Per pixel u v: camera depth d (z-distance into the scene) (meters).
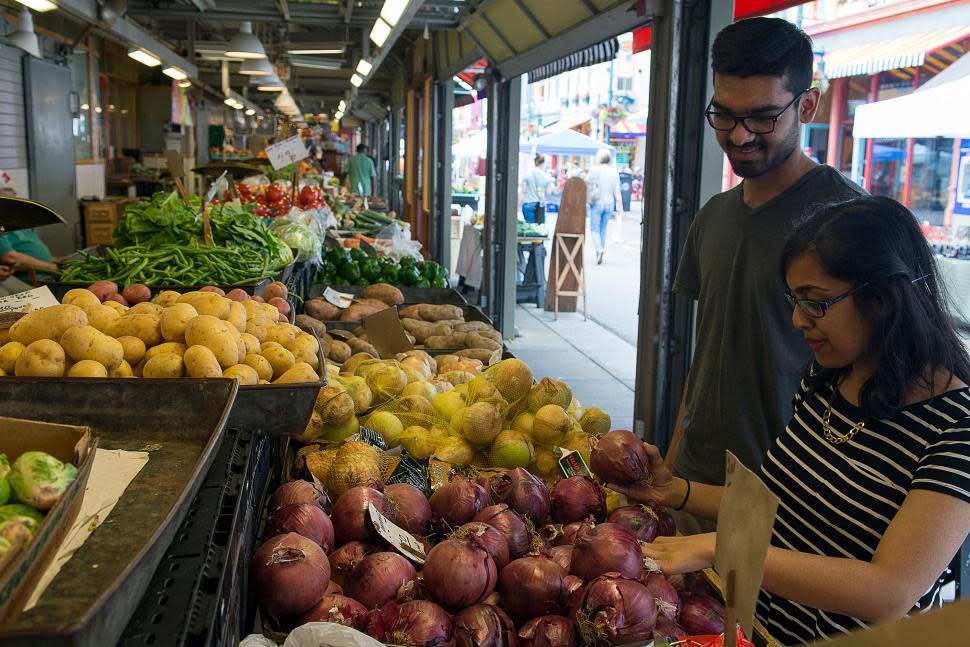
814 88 2.04
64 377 1.38
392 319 3.41
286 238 5.39
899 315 1.34
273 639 1.40
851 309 1.38
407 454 2.23
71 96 13.21
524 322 9.36
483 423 2.25
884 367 1.37
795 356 2.15
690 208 4.04
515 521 1.69
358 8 8.60
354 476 1.94
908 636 0.63
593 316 9.81
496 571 1.53
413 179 15.43
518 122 8.08
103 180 16.12
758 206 2.18
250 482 1.51
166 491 1.11
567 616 1.48
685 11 3.87
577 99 34.53
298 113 26.12
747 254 2.18
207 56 11.85
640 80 32.06
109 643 0.84
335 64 13.95
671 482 1.89
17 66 9.97
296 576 1.42
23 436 1.07
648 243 4.23
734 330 2.22
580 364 7.43
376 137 30.27
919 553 1.29
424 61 13.38
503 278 8.30
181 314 1.82
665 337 4.22
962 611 0.61
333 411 2.18
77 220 12.16
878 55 9.81
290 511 1.63
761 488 1.11
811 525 1.56
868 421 1.49
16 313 1.96
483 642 1.38
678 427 2.53
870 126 7.31
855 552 1.49
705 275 2.36
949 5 9.52
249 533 1.46
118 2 7.61
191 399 1.37
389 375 2.57
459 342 3.93
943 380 1.40
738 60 1.93
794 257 1.44
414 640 1.36
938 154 9.59
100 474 1.17
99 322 1.83
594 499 1.88
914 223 1.40
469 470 2.19
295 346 2.08
